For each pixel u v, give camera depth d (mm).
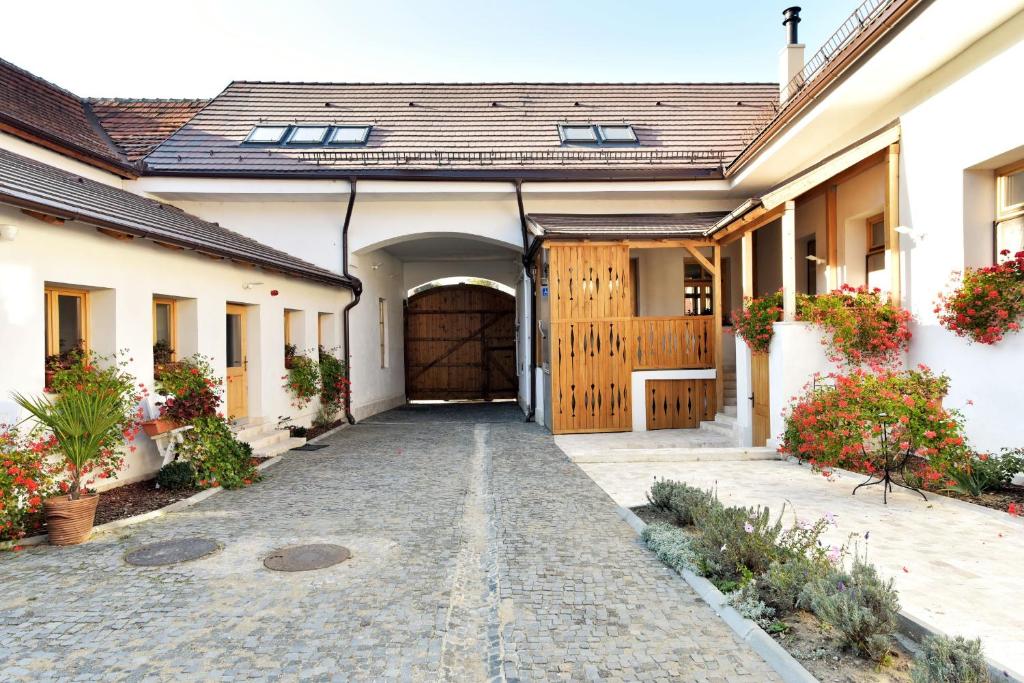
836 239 9914
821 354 7715
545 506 5852
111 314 6711
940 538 4551
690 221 11656
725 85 15828
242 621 3494
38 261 5711
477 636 3402
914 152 7387
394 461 8383
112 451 5734
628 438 9961
